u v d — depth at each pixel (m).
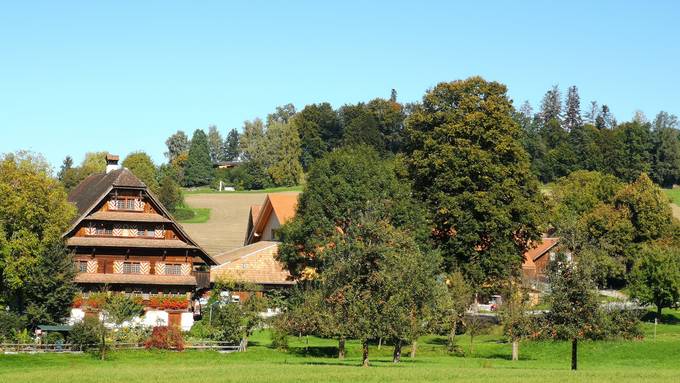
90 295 92.31
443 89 105.00
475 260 93.94
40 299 85.19
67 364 69.44
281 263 100.12
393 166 103.31
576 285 62.16
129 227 98.50
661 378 53.53
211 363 70.88
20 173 87.69
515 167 98.81
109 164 113.00
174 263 99.44
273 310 101.00
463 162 95.88
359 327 62.44
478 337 92.25
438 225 95.94
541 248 135.00
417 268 65.00
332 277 64.25
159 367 64.31
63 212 90.44
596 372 58.16
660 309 102.75
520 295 87.88
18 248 84.62
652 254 102.75
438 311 67.81
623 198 138.88
